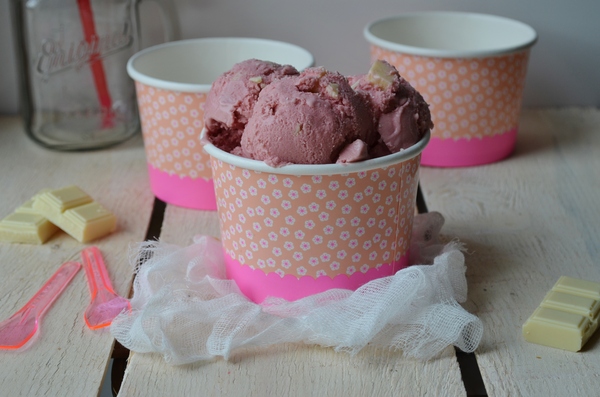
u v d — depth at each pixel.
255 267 0.46
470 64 0.58
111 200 0.57
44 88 0.63
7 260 0.51
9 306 0.48
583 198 0.57
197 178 0.55
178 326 0.45
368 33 0.61
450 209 0.56
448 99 0.59
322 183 0.44
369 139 0.45
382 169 0.44
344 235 0.45
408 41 0.65
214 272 0.49
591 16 0.68
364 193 0.44
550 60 0.69
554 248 0.52
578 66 0.69
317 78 0.44
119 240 0.53
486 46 0.65
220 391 0.42
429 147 0.61
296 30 0.68
